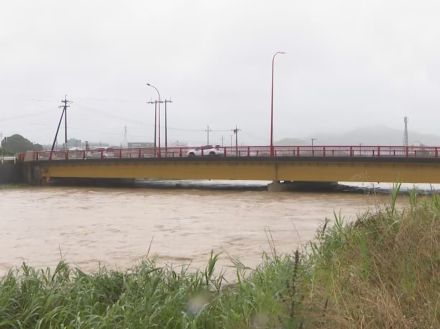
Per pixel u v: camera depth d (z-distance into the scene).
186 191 53.91
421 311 4.61
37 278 8.26
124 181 69.00
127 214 31.67
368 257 6.39
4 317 6.58
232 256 15.84
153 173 56.56
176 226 25.42
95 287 7.93
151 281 7.87
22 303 7.18
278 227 23.98
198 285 7.53
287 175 51.12
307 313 4.88
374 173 47.69
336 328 4.56
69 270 9.78
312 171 50.09
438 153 46.41
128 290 7.44
